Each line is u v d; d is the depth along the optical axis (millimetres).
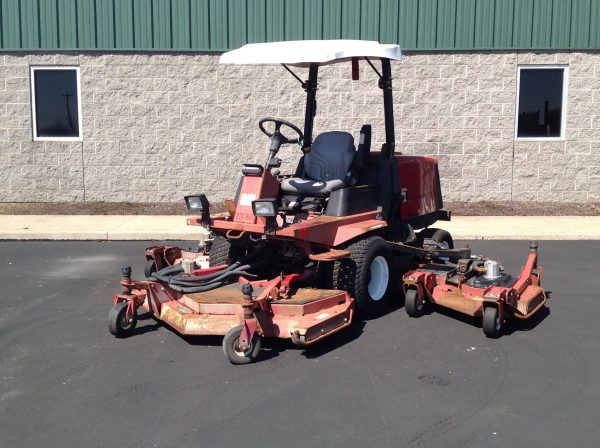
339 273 6254
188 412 4465
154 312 6117
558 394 4719
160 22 13109
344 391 4789
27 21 13195
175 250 7496
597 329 6148
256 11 13109
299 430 4203
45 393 4789
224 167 13375
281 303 5629
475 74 13055
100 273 8422
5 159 13492
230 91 13203
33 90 13359
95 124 13352
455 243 10289
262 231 5812
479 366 5254
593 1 12875
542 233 10664
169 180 13438
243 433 4172
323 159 6727
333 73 13062
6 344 5824
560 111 13258
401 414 4414
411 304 6492
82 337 5988
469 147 13211
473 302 6152
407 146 13242
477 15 12945
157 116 13305
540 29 12969
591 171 13266
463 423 4285
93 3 13109
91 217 12203
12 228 11078
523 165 13242
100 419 4375
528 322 6371
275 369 5203
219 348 5684
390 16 13016
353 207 6582
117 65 13211
